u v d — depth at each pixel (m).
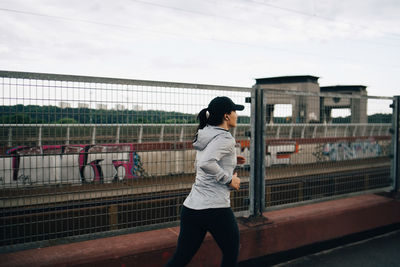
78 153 2.76
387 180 5.46
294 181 4.23
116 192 2.95
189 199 2.31
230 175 2.26
